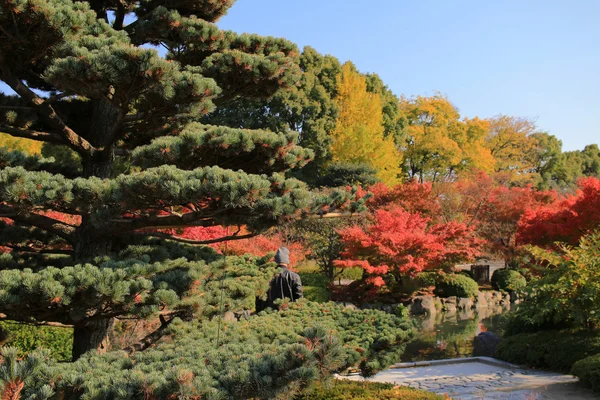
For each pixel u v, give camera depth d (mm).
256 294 6355
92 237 5562
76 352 5523
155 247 5953
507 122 49344
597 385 7391
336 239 20531
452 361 10391
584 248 9344
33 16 4426
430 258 18828
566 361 9047
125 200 4562
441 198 26641
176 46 6523
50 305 4352
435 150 42094
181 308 5391
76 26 4680
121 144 6320
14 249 6109
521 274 24562
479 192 26922
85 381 3389
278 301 6195
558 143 56875
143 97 5051
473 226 23953
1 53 4953
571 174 57188
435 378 8805
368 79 38625
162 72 4500
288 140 5742
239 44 6426
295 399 5195
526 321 10680
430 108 44719
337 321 5598
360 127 32344
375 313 5816
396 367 9922
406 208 23906
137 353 4293
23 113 5559
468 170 43344
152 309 4555
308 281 19422
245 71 6004
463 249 19859
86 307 4410
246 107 30641
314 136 30469
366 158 32844
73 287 4137
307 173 32062
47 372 3332
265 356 3619
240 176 4633
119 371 3637
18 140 20906
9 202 4258
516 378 8734
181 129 6031
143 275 4645
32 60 5152
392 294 19422
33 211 4879
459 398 7184
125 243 6324
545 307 9359
